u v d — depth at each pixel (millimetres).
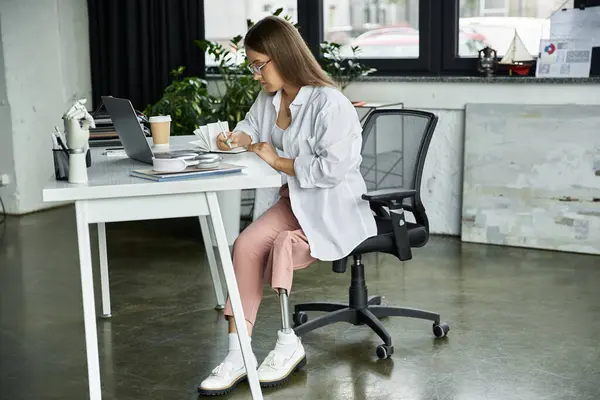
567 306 3797
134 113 2711
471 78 4922
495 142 4859
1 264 4629
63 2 5957
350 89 5340
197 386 2963
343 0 5477
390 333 3475
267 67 2965
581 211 4656
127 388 2953
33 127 5836
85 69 6188
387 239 3170
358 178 3133
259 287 2945
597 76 4672
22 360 3242
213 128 3109
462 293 4023
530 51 5012
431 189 5203
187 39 5734
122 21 5918
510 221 4879
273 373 2953
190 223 5566
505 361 3145
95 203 2453
